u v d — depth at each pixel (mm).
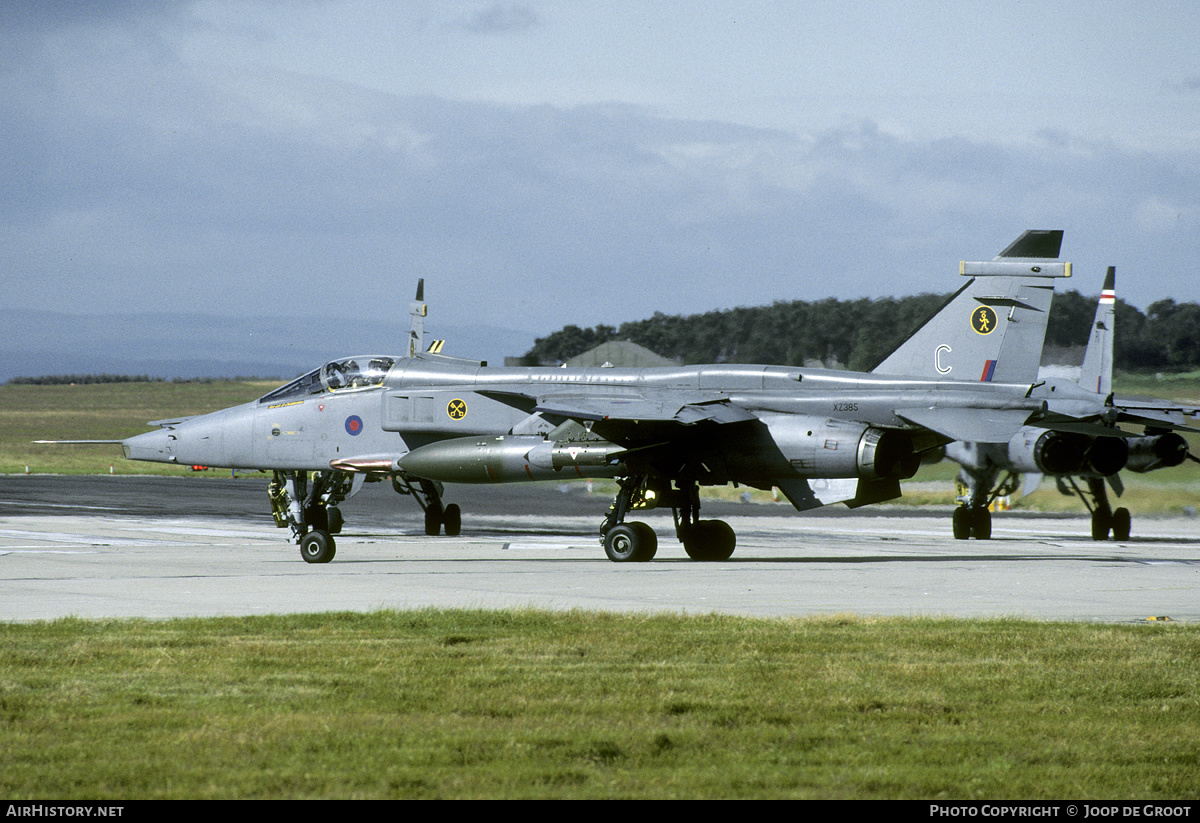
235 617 40500
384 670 31297
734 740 24688
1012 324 68438
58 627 38344
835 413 66812
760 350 164750
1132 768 22938
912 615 42281
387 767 22578
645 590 50719
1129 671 31344
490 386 74688
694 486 67688
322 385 78812
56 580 55094
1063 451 71375
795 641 35594
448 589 51219
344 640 35906
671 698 28250
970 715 26859
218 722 25719
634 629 37812
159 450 80688
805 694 28766
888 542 82750
